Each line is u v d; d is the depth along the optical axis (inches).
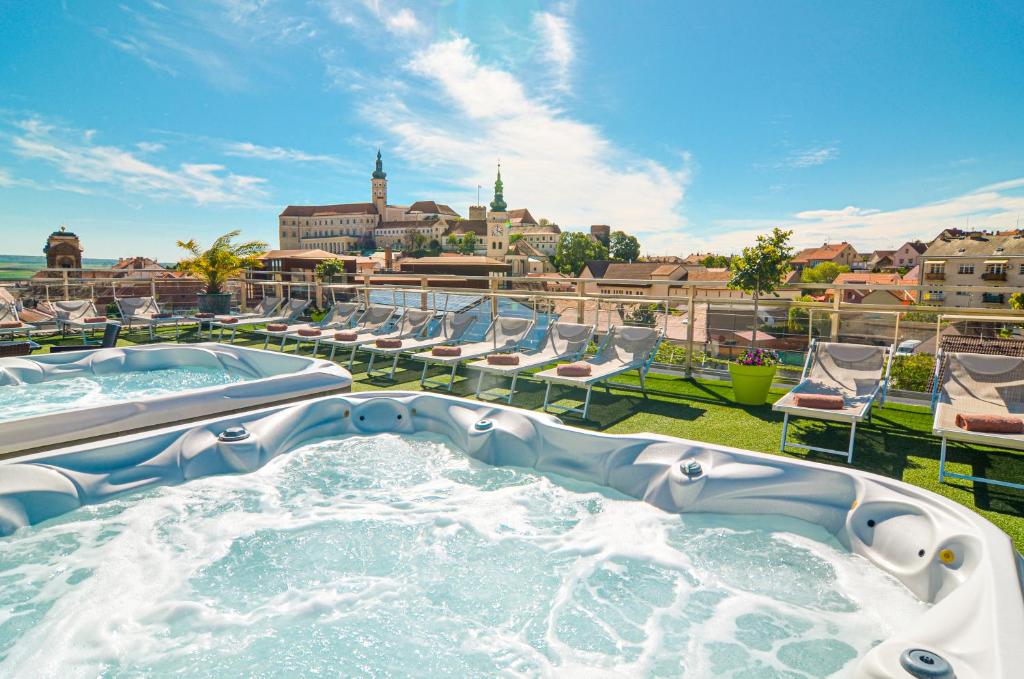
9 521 121.3
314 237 4345.5
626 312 290.5
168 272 521.0
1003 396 156.8
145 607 102.3
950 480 143.7
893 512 109.7
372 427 190.9
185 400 171.3
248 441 162.2
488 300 336.5
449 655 91.4
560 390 255.4
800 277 3440.0
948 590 91.4
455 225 4210.1
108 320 392.2
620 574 112.5
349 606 104.1
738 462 132.9
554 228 4554.6
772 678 83.4
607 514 135.2
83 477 136.1
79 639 93.7
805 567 110.4
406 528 130.6
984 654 63.5
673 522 129.5
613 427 195.0
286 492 148.1
